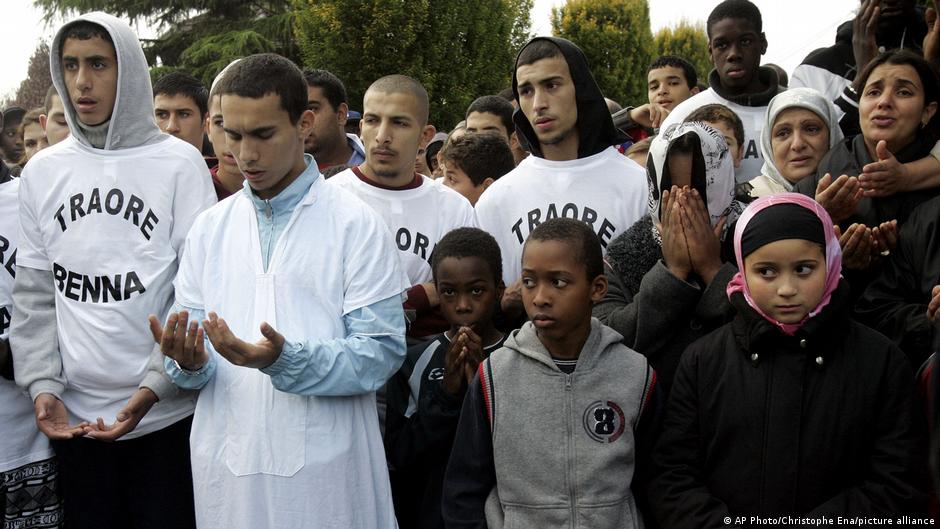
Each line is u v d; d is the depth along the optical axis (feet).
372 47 49.75
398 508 10.27
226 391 8.40
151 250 9.94
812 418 7.68
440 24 50.85
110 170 10.05
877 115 9.70
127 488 10.07
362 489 8.44
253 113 8.18
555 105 11.00
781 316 7.75
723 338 8.23
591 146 11.35
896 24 13.01
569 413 8.13
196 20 76.54
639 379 8.29
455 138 14.42
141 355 9.84
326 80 14.44
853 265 9.09
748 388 7.88
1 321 10.98
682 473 8.09
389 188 11.42
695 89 20.85
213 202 10.53
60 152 10.25
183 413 9.91
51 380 9.90
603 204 11.07
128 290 9.77
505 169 13.94
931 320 8.04
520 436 8.12
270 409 8.18
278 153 8.36
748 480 7.76
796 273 7.76
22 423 10.64
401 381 10.03
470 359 9.31
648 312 8.90
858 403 7.64
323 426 8.20
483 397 8.42
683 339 9.02
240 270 8.56
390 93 11.23
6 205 11.23
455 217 11.48
